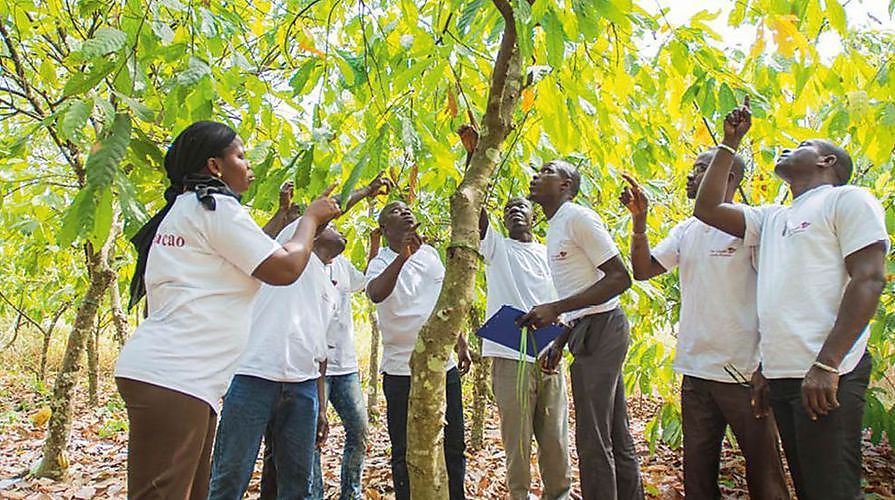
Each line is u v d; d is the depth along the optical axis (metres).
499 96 1.90
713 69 2.37
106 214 1.73
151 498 1.78
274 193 2.39
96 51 1.76
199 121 2.12
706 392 2.71
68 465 4.90
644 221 2.98
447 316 1.78
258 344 2.83
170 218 1.93
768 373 2.27
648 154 3.24
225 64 2.65
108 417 7.85
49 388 10.05
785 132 2.84
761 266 2.40
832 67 2.53
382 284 3.24
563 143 2.16
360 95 2.75
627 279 2.69
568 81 2.12
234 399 2.77
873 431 3.89
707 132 2.96
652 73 2.73
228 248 1.88
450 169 2.60
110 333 11.98
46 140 4.90
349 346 3.98
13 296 9.09
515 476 3.25
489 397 6.19
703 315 2.70
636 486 3.07
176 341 1.82
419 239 3.26
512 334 2.53
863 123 2.72
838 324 2.04
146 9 2.02
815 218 2.22
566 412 3.43
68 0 3.61
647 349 4.64
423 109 2.76
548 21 1.66
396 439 3.31
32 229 4.47
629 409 7.91
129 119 1.76
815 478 2.10
